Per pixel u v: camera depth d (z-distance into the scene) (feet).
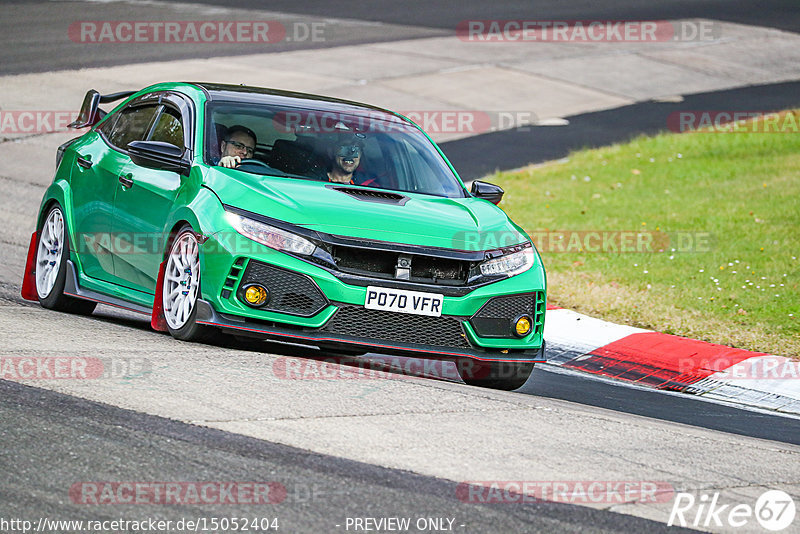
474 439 62.69
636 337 110.63
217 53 282.77
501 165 204.95
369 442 59.52
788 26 376.27
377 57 291.17
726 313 119.55
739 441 72.90
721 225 158.51
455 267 80.79
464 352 80.59
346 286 77.10
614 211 168.66
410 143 95.71
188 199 82.33
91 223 94.68
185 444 56.24
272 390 68.28
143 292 87.97
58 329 83.97
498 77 279.49
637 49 325.83
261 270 76.89
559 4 397.80
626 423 72.69
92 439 55.98
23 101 222.69
